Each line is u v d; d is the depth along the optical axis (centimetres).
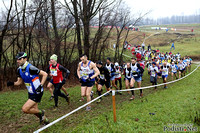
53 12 1050
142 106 598
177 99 661
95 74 556
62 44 1146
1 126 469
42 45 1101
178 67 1298
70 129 429
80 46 1223
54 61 592
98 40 1259
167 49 3428
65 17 1105
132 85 727
